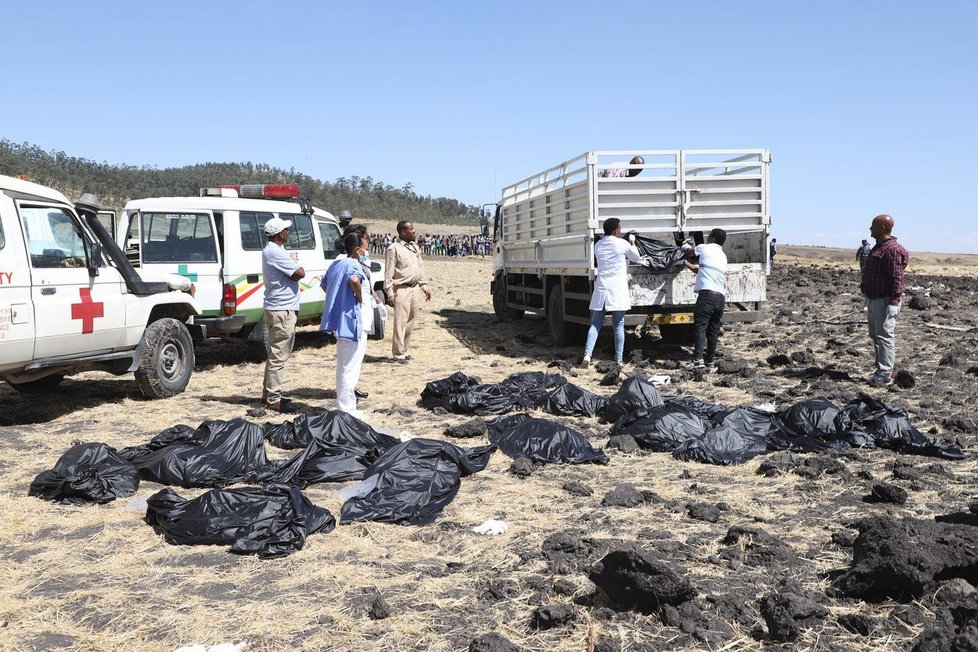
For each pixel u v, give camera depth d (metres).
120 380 10.35
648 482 5.89
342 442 6.71
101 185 135.25
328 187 161.00
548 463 6.43
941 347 11.82
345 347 7.77
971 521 4.61
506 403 8.23
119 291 8.53
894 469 5.88
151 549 4.61
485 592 3.99
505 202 16.34
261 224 11.78
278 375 8.28
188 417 8.05
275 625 3.66
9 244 7.13
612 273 10.54
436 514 5.17
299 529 4.69
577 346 13.19
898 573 3.72
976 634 3.15
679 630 3.58
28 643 3.52
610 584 3.86
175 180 150.25
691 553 4.45
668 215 11.39
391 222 139.00
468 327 16.36
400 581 4.15
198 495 5.65
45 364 7.58
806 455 6.50
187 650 3.39
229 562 4.40
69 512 5.24
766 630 3.56
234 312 11.06
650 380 9.72
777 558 4.31
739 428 6.99
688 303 11.20
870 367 10.41
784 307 17.91
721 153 11.33
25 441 7.08
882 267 9.07
